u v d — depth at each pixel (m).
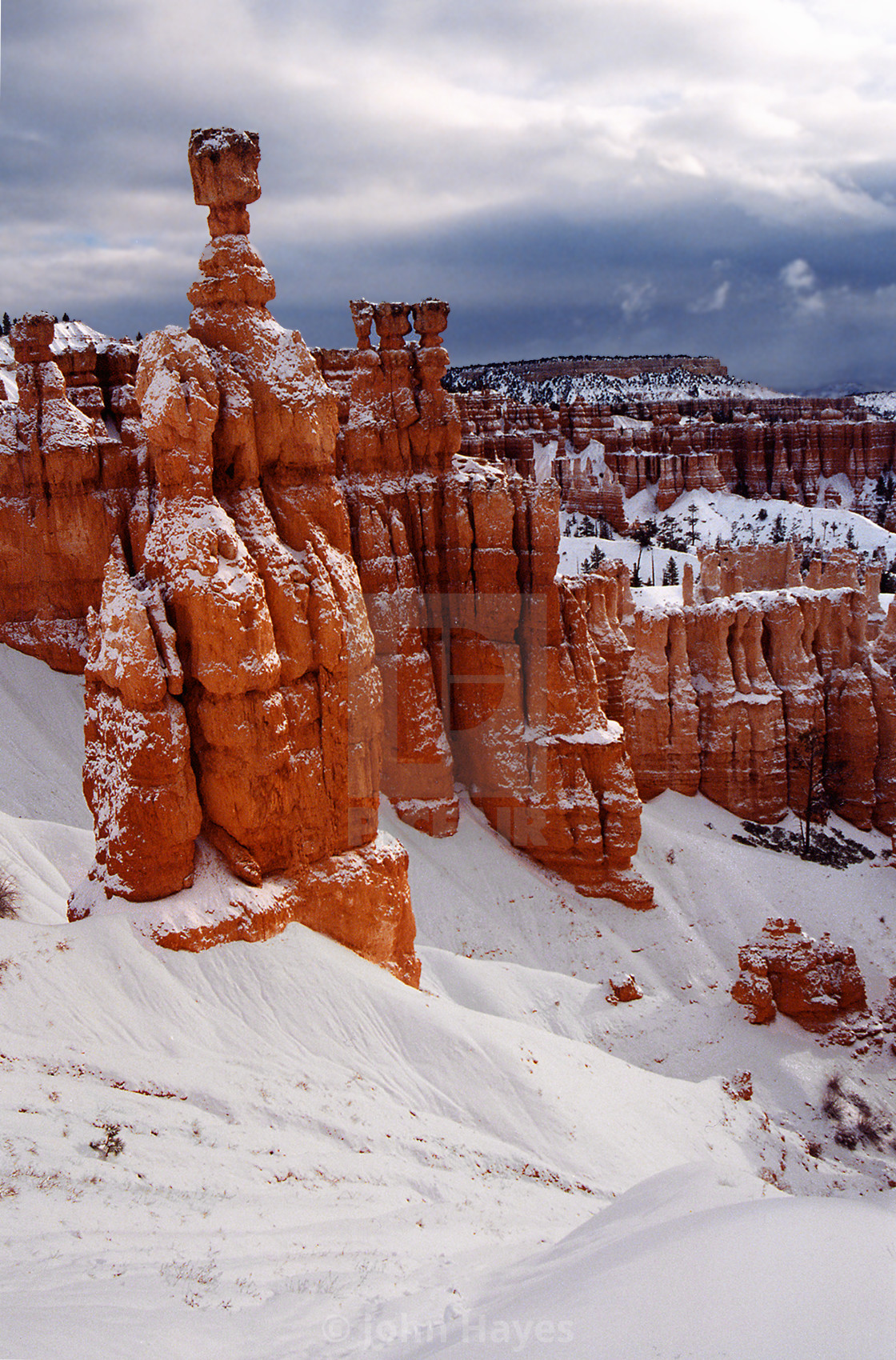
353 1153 25.48
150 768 30.61
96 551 53.03
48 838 43.72
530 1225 24.17
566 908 52.72
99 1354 13.91
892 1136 41.31
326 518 35.62
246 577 31.33
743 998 46.50
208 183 34.06
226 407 33.06
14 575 53.81
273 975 30.92
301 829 33.88
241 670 31.11
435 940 47.94
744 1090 41.00
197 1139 23.19
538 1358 14.45
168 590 31.41
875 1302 15.31
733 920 56.22
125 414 57.97
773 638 71.75
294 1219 20.97
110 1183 19.95
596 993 46.91
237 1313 16.34
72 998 27.20
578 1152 30.27
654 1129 34.16
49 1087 23.27
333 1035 30.45
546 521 53.75
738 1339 14.47
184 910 30.86
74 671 54.09
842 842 69.44
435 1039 32.00
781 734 69.38
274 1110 25.86
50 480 52.03
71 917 32.16
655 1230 19.25
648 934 53.19
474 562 55.34
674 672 68.06
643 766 67.88
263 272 35.00
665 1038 44.47
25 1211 17.91
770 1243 17.33
